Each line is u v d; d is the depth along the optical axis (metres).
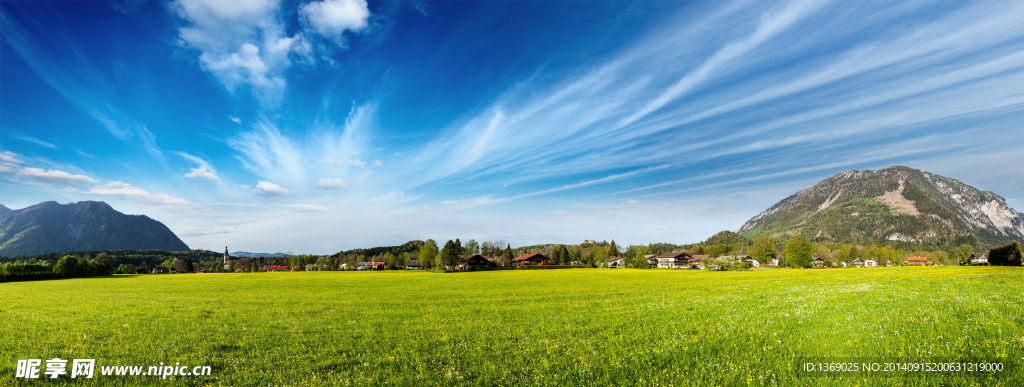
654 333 16.06
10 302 40.41
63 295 50.62
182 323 25.31
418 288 58.28
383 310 31.36
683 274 91.06
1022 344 10.77
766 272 90.31
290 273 138.50
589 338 16.20
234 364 14.56
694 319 18.77
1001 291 20.97
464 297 42.00
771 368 10.83
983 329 12.50
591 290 46.88
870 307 17.45
